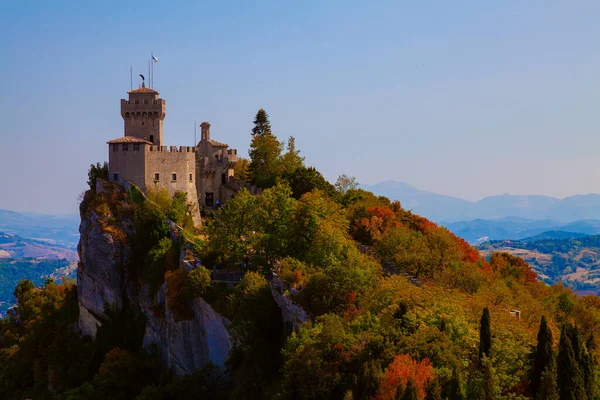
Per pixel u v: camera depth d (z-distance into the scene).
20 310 191.50
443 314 81.62
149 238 143.50
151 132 162.38
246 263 127.50
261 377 97.62
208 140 177.50
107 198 149.00
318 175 166.38
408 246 127.69
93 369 136.38
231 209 130.12
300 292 102.69
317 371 77.19
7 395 150.38
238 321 105.25
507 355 74.19
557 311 127.94
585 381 72.19
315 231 122.56
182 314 119.19
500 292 112.25
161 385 117.69
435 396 66.25
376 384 69.12
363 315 87.56
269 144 177.62
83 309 147.25
